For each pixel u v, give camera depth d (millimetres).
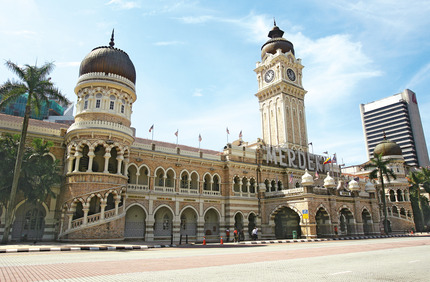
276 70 69375
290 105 68375
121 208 37594
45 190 36062
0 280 10102
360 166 105812
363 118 181625
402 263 14922
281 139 65562
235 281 9852
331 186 50031
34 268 13141
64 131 41031
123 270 12508
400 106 166750
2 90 31922
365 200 56656
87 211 34719
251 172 55469
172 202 46000
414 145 161375
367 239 44594
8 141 33125
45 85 33500
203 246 31781
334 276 10969
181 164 48594
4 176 31141
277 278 10500
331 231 47625
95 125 37094
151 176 45031
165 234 46250
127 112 41562
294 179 59750
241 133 57000
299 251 22922
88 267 13461
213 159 52438
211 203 50125
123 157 39062
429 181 73375
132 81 42875
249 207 52969
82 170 38812
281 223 52688
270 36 76750
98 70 40250
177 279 10258
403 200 74875
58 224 36938
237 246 31797
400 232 69625
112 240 35219
